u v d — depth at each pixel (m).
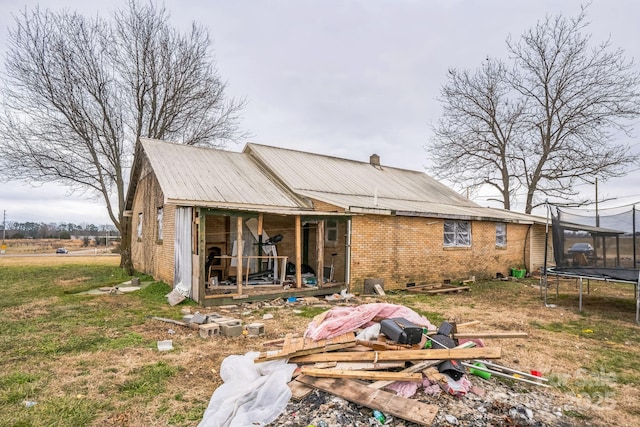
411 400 3.73
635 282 8.75
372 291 11.96
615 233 10.83
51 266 19.47
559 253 11.05
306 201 13.12
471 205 20.55
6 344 5.94
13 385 4.35
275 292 10.23
